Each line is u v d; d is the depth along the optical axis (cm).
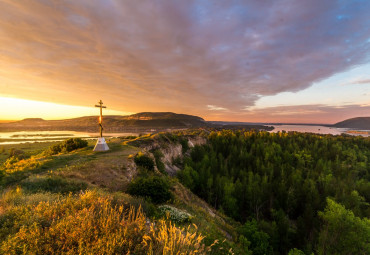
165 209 905
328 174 6069
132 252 339
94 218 424
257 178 5503
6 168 1578
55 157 1877
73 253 316
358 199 4081
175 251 347
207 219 1370
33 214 457
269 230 3212
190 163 5888
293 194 4525
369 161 8600
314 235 3409
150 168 1995
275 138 11450
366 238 2369
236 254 730
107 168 1462
